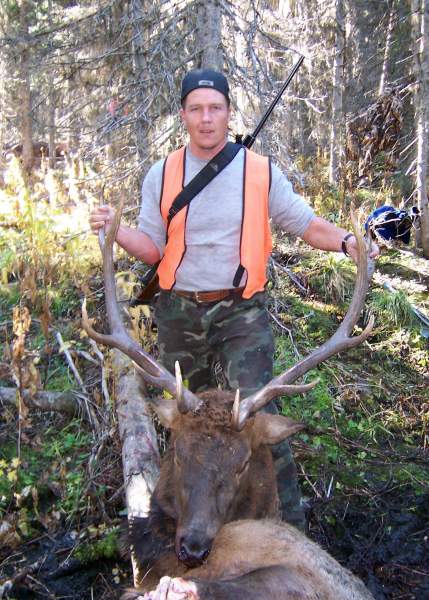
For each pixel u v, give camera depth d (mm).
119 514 2613
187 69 4012
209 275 2174
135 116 3922
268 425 1893
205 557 1612
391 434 3184
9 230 4094
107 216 2088
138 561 1857
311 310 3893
